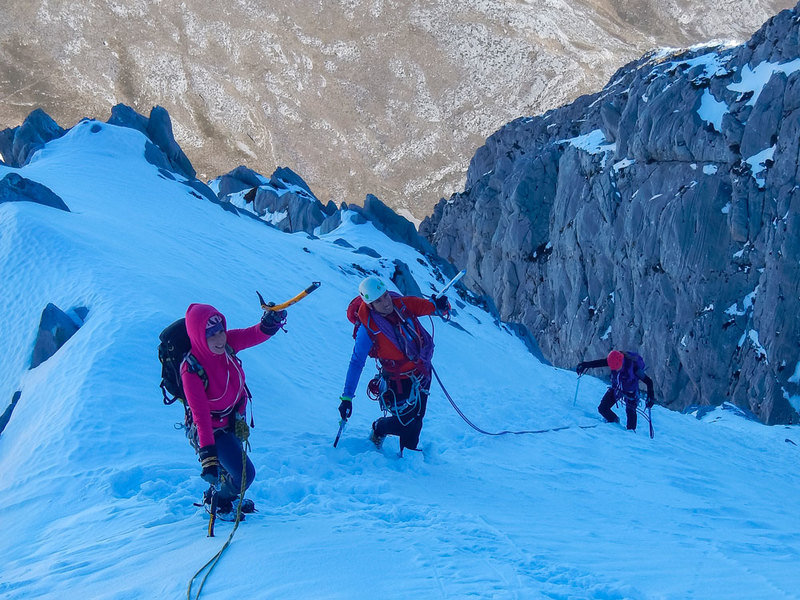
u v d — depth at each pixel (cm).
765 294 3641
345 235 3656
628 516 605
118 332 984
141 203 2411
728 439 1492
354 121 12756
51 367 971
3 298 1241
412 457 678
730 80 4038
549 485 709
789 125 3628
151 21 13162
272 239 2620
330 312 1870
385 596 298
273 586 316
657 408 1692
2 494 605
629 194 4378
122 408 777
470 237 6084
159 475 566
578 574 343
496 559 360
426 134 12662
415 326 645
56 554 420
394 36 13625
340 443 706
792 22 3859
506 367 1964
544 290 5212
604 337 4488
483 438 946
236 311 1429
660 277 4069
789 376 3547
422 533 409
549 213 5353
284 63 13138
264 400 949
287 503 510
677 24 14775
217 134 12206
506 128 6300
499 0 14112
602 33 14288
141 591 329
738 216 3753
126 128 3183
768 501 834
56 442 694
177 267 1576
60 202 1719
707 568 381
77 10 12875
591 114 5325
